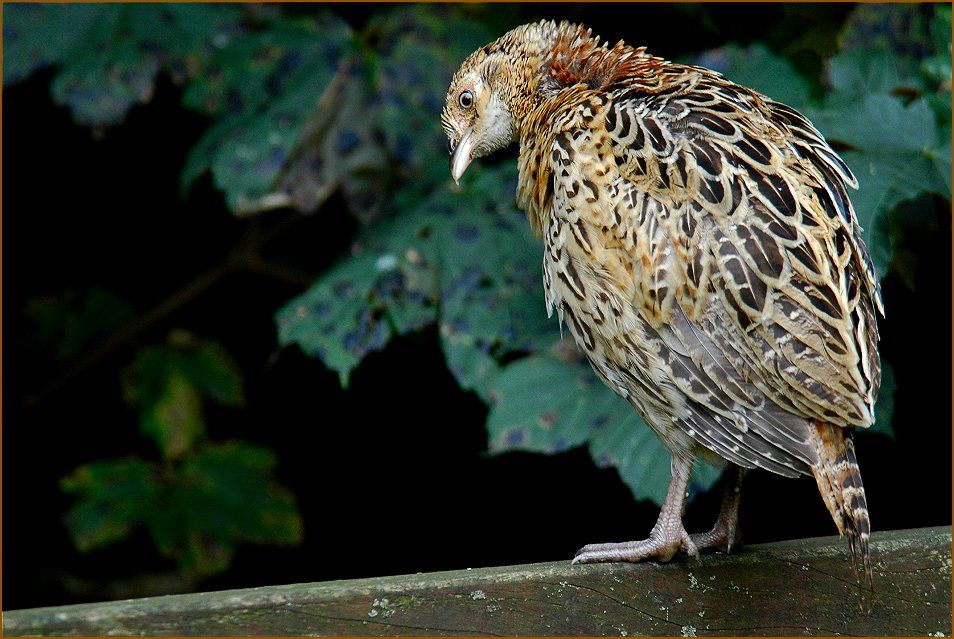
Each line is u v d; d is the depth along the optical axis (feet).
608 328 14.62
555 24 17.51
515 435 17.66
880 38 19.12
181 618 11.59
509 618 13.01
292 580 27.12
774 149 13.88
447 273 18.98
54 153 26.81
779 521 22.35
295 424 27.78
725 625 13.94
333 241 27.12
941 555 14.67
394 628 12.39
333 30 21.50
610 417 17.57
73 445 28.96
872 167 17.11
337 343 18.48
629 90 15.35
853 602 14.32
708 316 13.65
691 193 13.76
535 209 16.46
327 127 20.90
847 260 13.41
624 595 13.69
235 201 20.18
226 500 25.21
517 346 18.39
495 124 17.75
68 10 21.50
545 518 24.81
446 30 21.53
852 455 13.32
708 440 14.02
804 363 13.07
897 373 21.15
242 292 28.35
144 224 28.40
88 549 25.25
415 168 20.89
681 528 14.11
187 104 21.11
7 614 11.25
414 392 25.90
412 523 26.22
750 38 21.07
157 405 25.63
